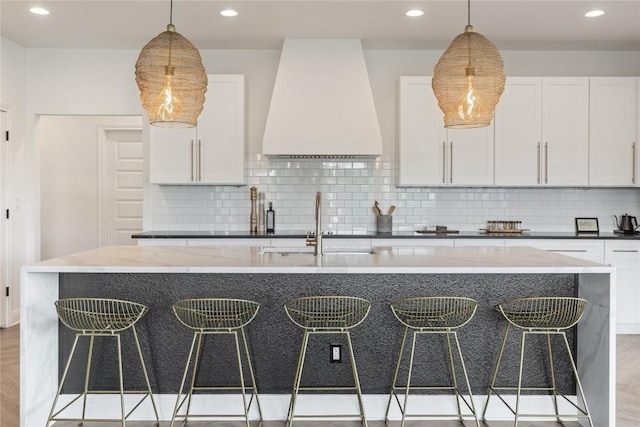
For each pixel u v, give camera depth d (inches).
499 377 130.3
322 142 198.8
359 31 194.7
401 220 219.9
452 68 111.6
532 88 205.5
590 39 203.6
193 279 128.3
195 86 113.3
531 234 204.7
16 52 210.5
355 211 219.3
